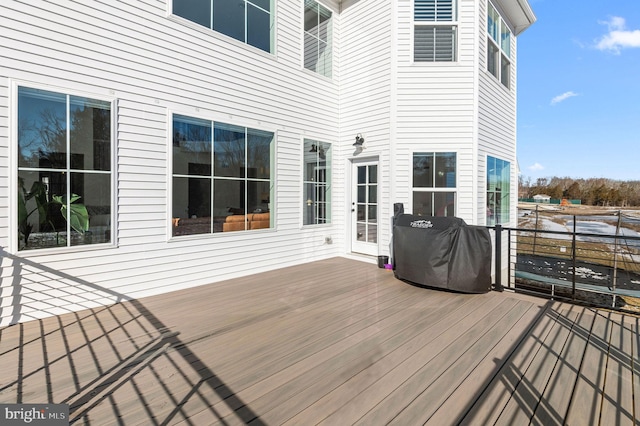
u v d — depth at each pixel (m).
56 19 3.09
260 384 1.97
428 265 3.96
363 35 5.77
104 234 3.44
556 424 1.61
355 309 3.31
